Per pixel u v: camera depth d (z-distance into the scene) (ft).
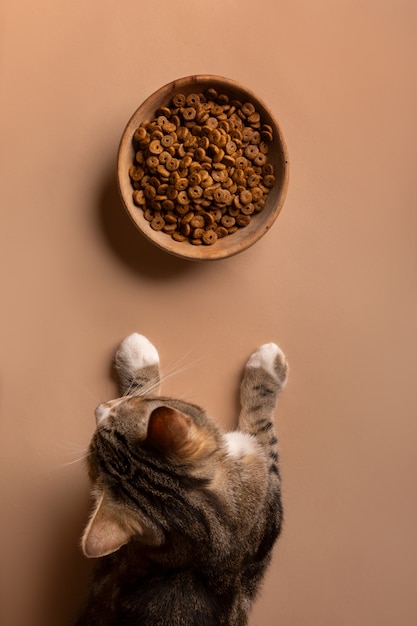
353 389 2.60
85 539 1.85
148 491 1.97
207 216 2.36
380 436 2.61
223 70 2.56
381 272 2.61
